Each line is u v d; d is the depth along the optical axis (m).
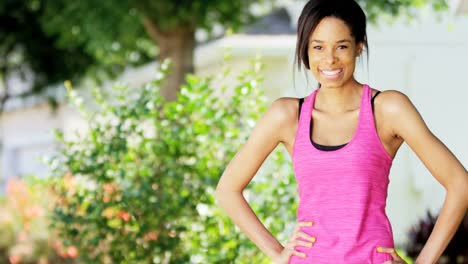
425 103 10.44
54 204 6.47
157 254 5.74
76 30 12.85
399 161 10.61
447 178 3.08
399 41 10.58
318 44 3.10
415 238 8.40
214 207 5.63
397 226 10.57
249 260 5.52
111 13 11.26
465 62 10.37
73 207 6.02
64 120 18.34
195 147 5.80
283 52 12.07
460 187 3.07
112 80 15.87
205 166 5.69
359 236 3.04
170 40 11.73
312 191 3.13
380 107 3.12
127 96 6.09
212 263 5.47
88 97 16.47
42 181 6.47
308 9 3.12
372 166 3.07
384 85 10.60
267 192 5.62
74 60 15.91
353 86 3.19
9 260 10.21
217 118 5.72
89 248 6.09
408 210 10.55
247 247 5.50
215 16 11.98
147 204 5.68
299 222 3.18
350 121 3.14
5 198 11.91
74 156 5.94
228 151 5.70
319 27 3.09
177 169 5.71
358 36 3.13
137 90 6.09
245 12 12.44
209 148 5.76
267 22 12.94
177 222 5.70
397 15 10.15
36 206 9.98
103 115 6.08
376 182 3.08
